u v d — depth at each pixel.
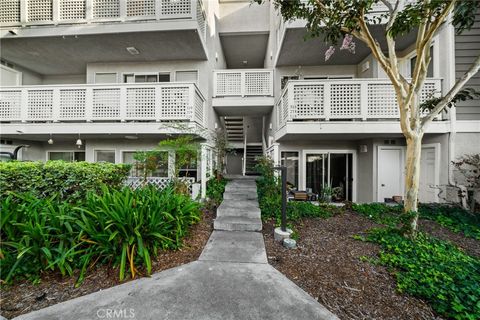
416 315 2.09
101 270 2.66
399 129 5.75
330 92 5.93
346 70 8.18
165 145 5.70
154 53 7.53
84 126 6.58
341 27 4.03
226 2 9.63
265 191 5.66
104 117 6.56
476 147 5.67
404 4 4.96
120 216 2.86
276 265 2.89
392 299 2.29
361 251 3.26
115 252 2.74
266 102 8.42
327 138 7.40
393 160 7.21
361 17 3.63
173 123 6.05
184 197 4.27
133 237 2.73
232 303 2.18
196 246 3.43
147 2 6.39
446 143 5.82
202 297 2.26
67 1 6.43
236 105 8.45
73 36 6.52
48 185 4.51
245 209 4.67
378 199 7.21
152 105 6.53
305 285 2.48
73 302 2.18
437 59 5.86
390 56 3.81
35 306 2.13
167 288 2.40
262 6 9.55
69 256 2.56
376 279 2.61
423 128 3.77
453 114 5.66
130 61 8.05
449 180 5.71
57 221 2.82
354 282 2.55
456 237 4.01
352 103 5.90
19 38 6.56
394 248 3.26
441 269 2.71
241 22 9.62
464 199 5.38
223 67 11.15
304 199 7.07
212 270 2.75
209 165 6.88
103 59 7.89
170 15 6.27
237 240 3.63
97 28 6.38
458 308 2.04
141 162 5.85
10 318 1.98
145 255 2.68
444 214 5.08
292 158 8.52
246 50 11.18
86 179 4.69
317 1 3.79
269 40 9.67
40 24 6.44
